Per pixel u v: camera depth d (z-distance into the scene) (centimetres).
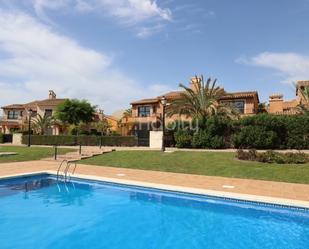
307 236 727
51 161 1984
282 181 1232
